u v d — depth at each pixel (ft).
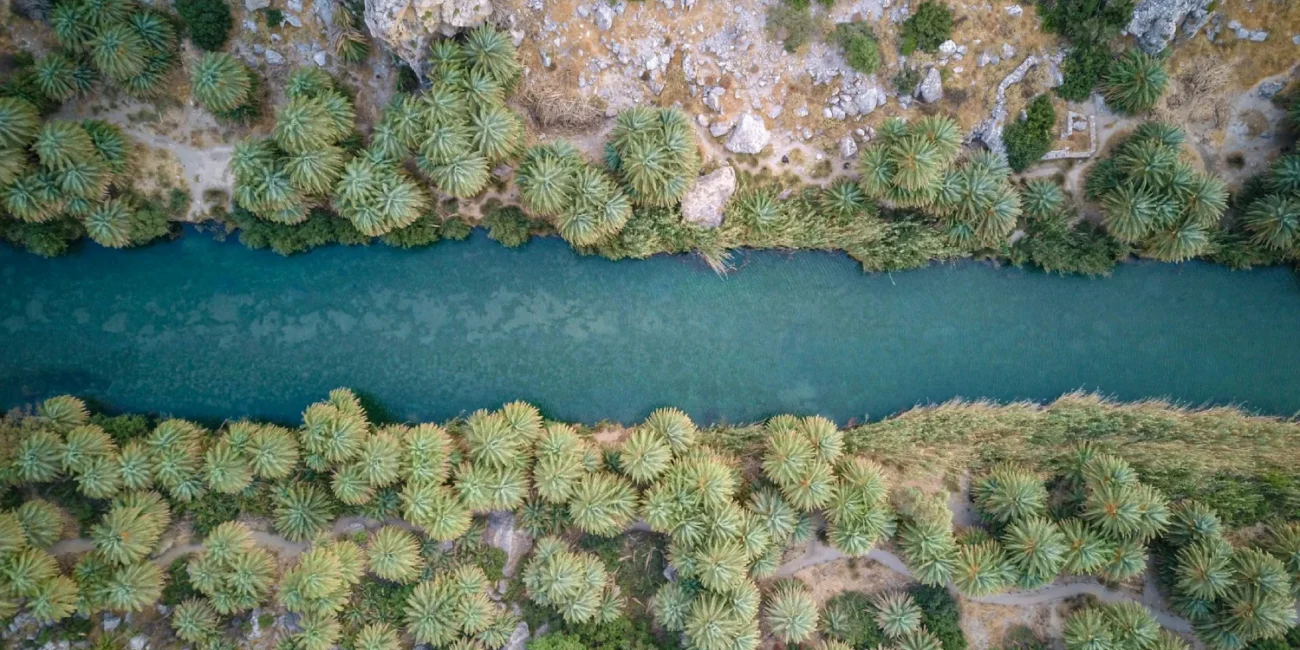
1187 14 97.55
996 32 99.60
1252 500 99.86
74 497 95.81
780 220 101.96
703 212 100.53
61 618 92.38
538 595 96.27
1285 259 103.91
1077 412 103.76
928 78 99.71
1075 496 99.81
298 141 91.04
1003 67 100.17
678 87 100.58
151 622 95.50
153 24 93.61
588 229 96.84
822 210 102.27
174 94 98.17
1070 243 103.40
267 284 104.22
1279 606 92.63
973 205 98.58
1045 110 100.12
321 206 100.78
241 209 100.78
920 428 103.60
